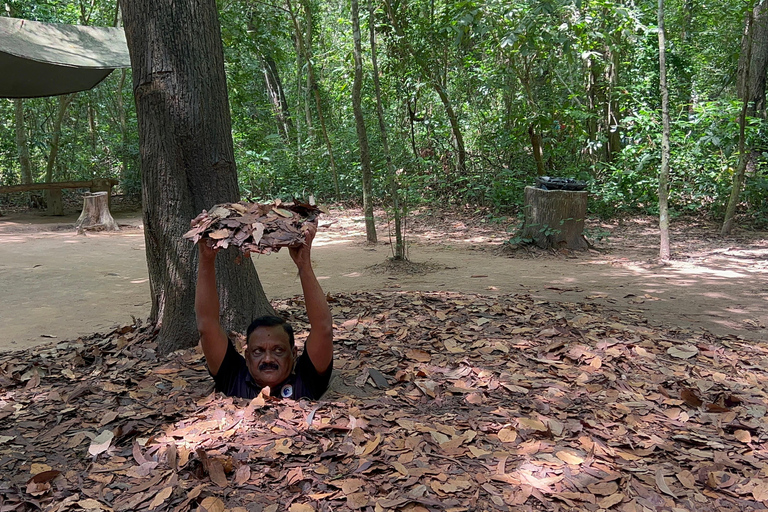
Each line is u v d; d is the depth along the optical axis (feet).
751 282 24.75
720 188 41.16
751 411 10.82
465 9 36.29
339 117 65.51
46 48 38.75
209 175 14.71
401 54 46.47
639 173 43.19
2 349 16.56
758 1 36.17
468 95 49.60
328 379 11.18
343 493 7.67
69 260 31.40
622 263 29.60
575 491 7.88
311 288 10.41
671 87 50.83
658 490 8.02
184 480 8.14
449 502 7.53
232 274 15.30
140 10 14.29
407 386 11.82
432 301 19.61
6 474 8.63
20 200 62.54
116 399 11.41
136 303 22.17
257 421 9.66
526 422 9.75
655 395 11.59
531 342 14.76
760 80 45.01
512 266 28.91
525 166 47.93
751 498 7.92
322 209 10.53
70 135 66.28
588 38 41.78
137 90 14.57
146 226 14.98
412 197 33.88
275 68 70.44
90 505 7.66
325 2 73.00
